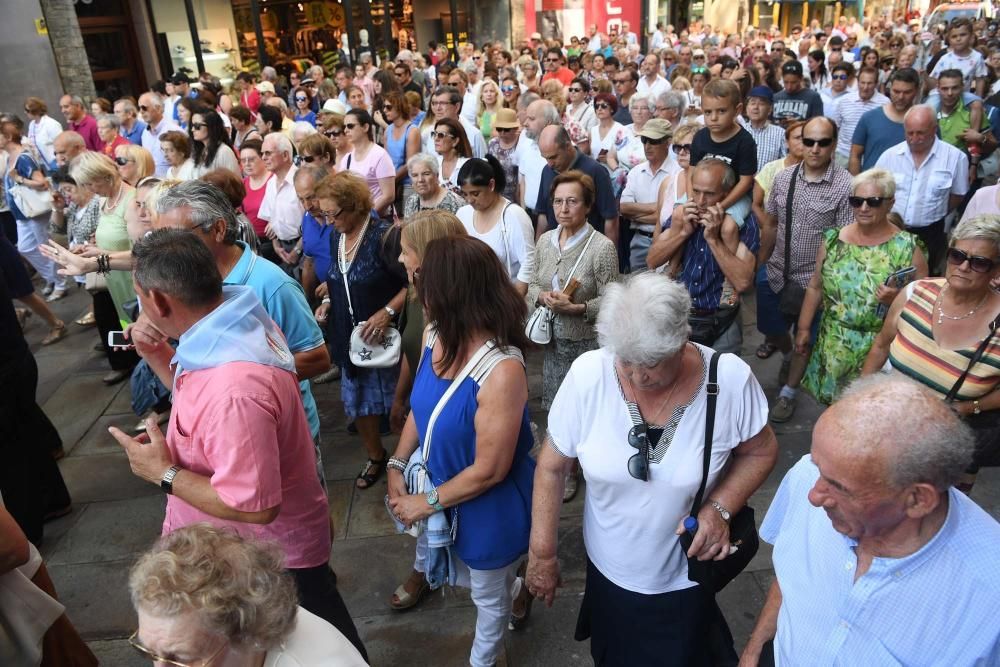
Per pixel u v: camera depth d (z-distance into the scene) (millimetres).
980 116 5844
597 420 1922
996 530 1333
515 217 3789
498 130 6223
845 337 3396
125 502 3918
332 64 17578
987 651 1280
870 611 1391
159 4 15000
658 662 2076
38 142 8664
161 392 3322
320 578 2238
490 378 2090
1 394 3281
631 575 1999
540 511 2068
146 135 8125
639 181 4996
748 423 1871
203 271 1872
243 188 4188
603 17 20797
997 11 18938
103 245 4453
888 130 5434
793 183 4082
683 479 1846
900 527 1333
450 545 2320
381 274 3377
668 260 3451
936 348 2549
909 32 20359
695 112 6277
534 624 2896
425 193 4352
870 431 1269
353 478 3977
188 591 1208
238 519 1847
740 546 1902
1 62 11180
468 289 2061
